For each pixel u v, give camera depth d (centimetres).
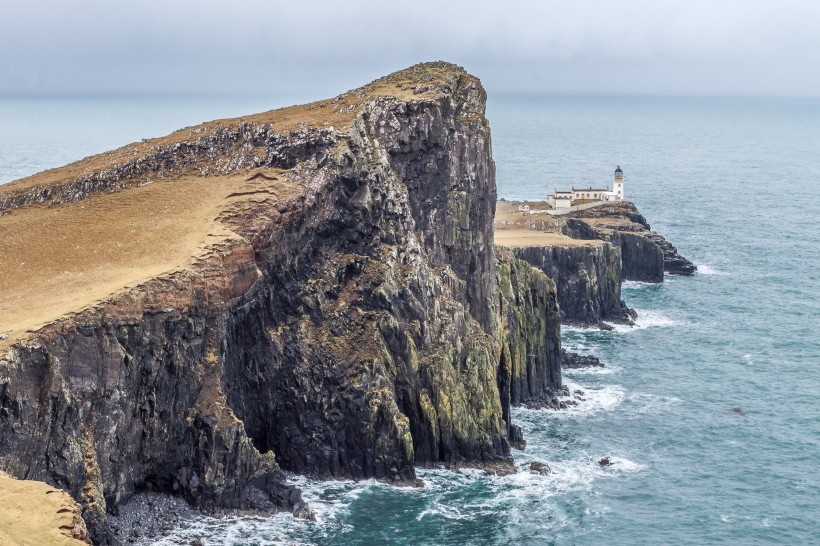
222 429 13038
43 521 9125
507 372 16962
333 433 14438
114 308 12331
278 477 13500
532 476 14962
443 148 16862
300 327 14775
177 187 15838
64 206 15838
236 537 12331
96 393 12012
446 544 12800
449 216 16988
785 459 16100
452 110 17250
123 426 12388
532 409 18012
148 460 12825
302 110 17588
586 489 14700
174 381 13000
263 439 14688
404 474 14438
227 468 13062
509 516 13688
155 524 12388
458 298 16650
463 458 15125
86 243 14200
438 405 15038
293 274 15075
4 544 8488
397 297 15338
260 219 14675
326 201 15588
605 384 19488
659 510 14212
